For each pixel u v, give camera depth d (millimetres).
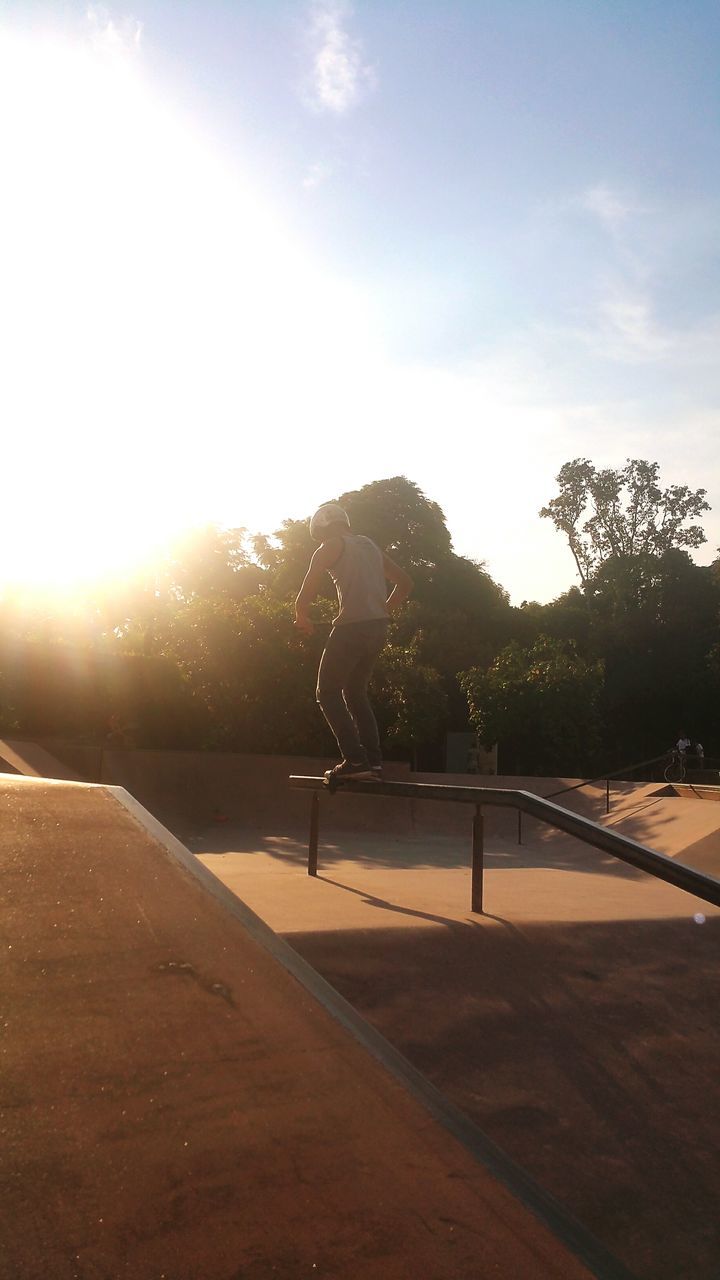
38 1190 1789
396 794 4969
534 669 25078
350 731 5156
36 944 2369
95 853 2812
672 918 4465
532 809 4062
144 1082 2082
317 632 21609
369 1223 1932
